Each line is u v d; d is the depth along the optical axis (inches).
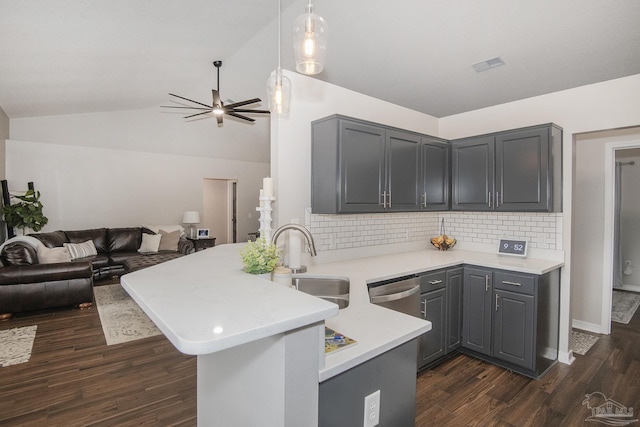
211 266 65.3
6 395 93.1
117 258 228.2
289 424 36.3
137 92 209.6
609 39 84.5
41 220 214.8
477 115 141.0
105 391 95.7
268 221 78.7
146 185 275.7
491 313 112.0
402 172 115.5
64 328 142.5
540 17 76.5
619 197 215.5
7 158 222.5
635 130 134.0
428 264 110.1
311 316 36.8
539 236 123.2
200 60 162.6
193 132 297.3
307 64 54.8
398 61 98.9
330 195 100.5
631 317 163.3
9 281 151.1
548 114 121.7
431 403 90.4
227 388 50.2
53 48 124.0
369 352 44.0
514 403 90.8
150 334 136.4
